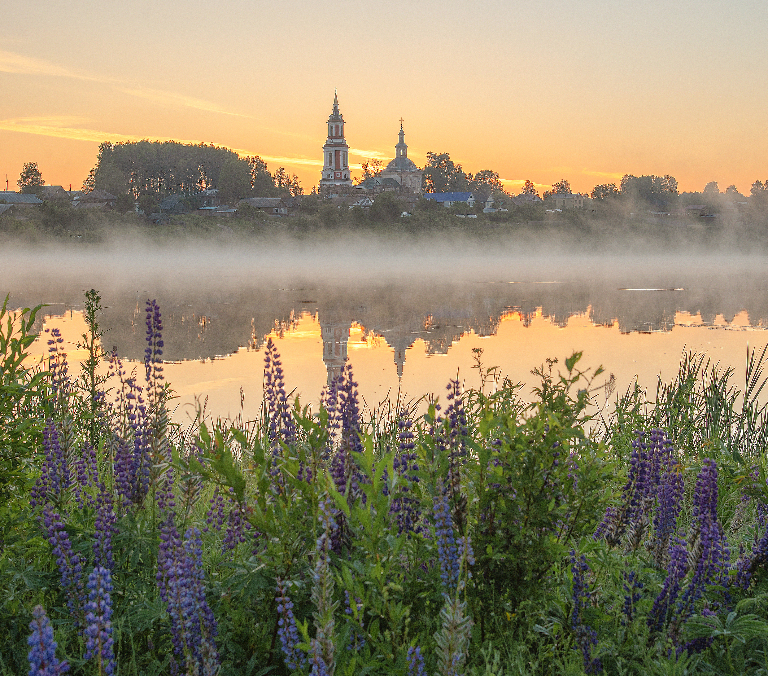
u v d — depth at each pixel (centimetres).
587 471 392
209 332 3170
